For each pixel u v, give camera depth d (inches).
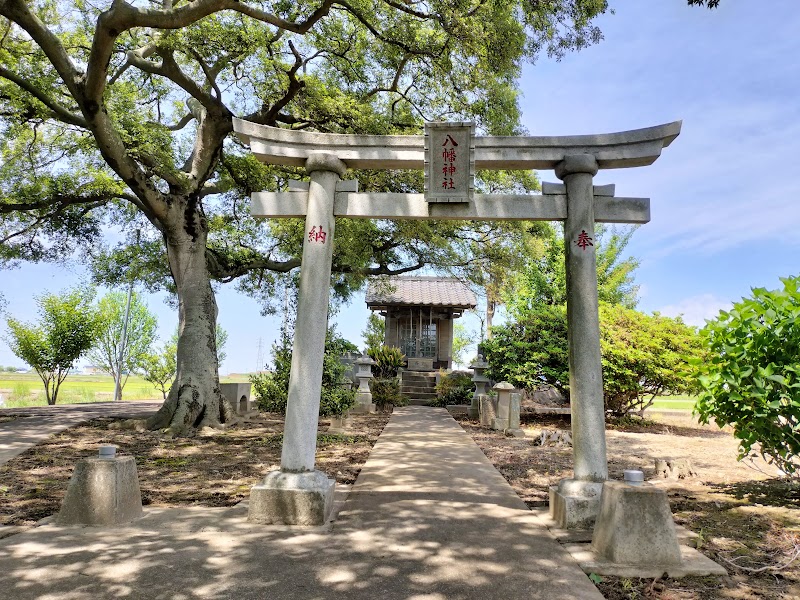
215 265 510.0
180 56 442.6
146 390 1079.0
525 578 135.0
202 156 436.8
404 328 860.0
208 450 325.7
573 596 125.3
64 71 307.9
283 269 565.6
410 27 385.4
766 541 165.2
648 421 505.0
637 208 203.3
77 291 716.7
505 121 434.0
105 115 330.3
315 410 194.2
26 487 227.3
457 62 394.9
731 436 427.5
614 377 455.8
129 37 388.2
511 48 353.4
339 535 166.9
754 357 204.7
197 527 173.0
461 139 203.5
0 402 810.2
